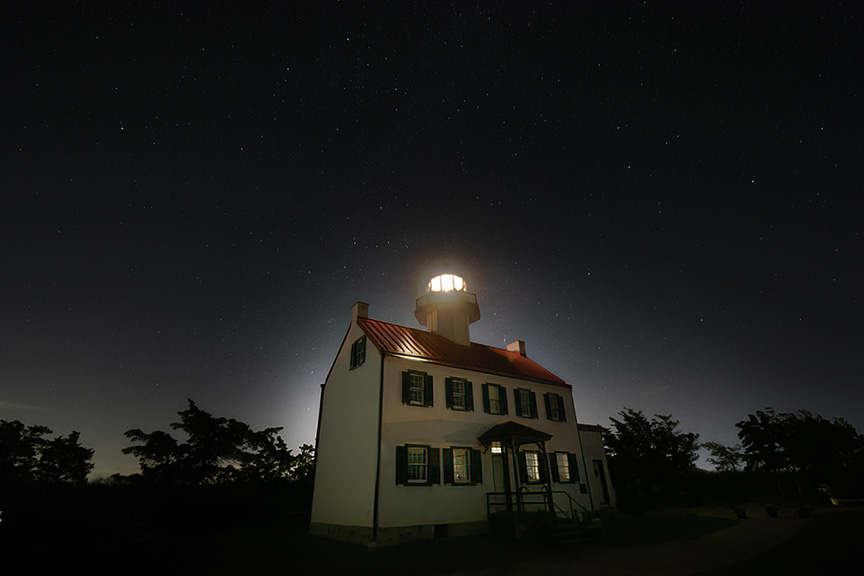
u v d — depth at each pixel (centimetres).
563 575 1082
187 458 2667
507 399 2181
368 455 1745
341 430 2022
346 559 1360
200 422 2798
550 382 2425
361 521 1664
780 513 2477
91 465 2641
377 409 1786
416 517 1667
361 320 2197
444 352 2219
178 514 2155
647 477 3033
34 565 1304
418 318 2727
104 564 1311
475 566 1232
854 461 3334
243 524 2386
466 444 1927
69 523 1862
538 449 2150
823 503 3164
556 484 2145
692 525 1952
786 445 3509
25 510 1852
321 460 2144
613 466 3073
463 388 2050
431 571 1181
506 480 1869
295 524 2456
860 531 1544
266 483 2788
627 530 1731
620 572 1095
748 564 1124
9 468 2359
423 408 1877
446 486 1784
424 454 1800
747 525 1959
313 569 1226
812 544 1359
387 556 1395
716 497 3388
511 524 1623
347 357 2195
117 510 2031
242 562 1328
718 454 4306
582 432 2472
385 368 1856
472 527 1769
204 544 1686
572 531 1590
